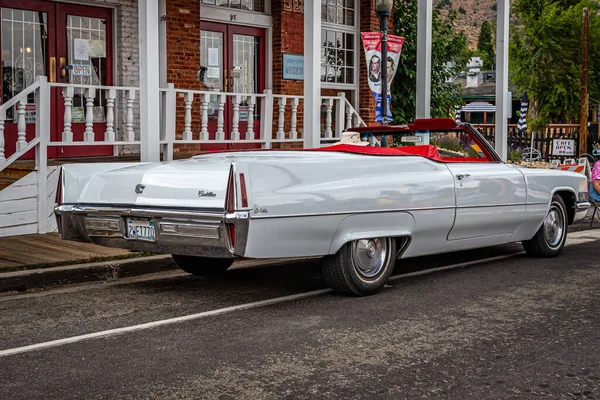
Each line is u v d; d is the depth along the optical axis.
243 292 6.50
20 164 9.68
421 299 6.21
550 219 8.36
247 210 5.34
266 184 5.46
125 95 10.05
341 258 6.09
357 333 5.12
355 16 15.73
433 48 18.62
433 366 4.40
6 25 10.67
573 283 6.92
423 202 6.58
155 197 5.83
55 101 11.20
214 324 5.36
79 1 11.30
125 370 4.30
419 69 12.79
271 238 5.51
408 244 6.59
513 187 7.61
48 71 11.13
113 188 6.15
